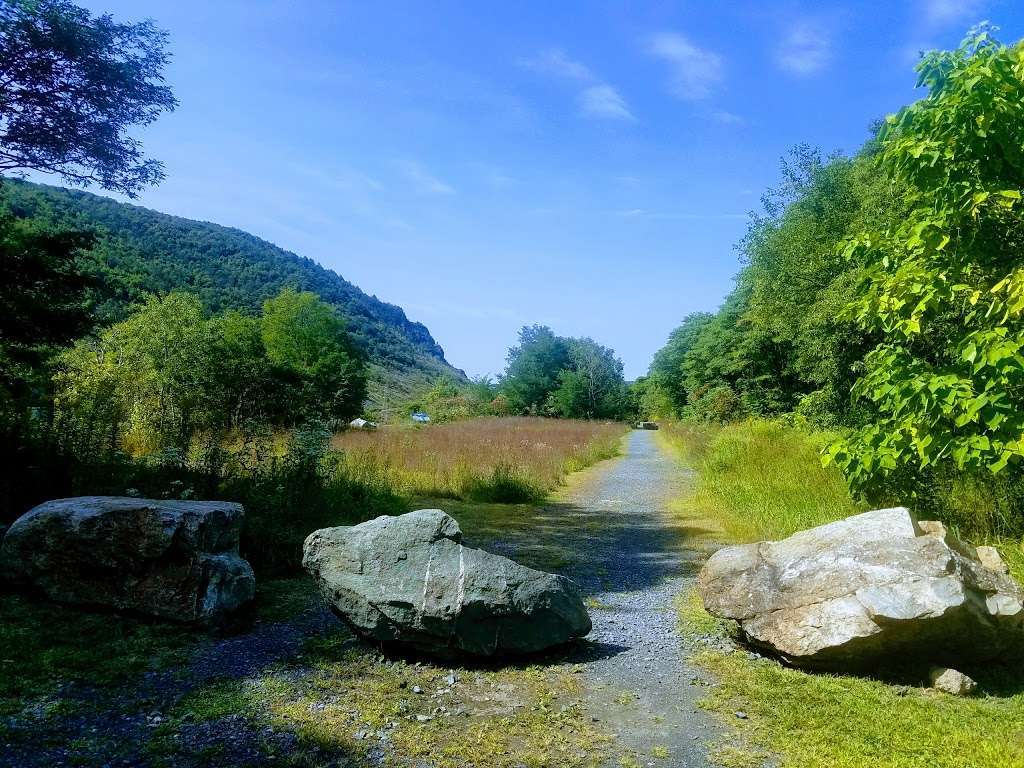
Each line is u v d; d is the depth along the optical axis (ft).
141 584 15.96
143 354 61.93
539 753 10.64
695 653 15.38
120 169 36.73
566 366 202.18
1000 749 10.50
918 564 13.34
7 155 34.30
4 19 30.91
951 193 17.57
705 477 48.49
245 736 10.86
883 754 10.44
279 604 18.22
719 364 119.24
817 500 29.63
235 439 34.71
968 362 17.40
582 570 24.22
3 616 15.12
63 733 10.73
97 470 24.52
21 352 30.35
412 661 14.61
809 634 13.74
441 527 15.60
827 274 69.05
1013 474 20.53
